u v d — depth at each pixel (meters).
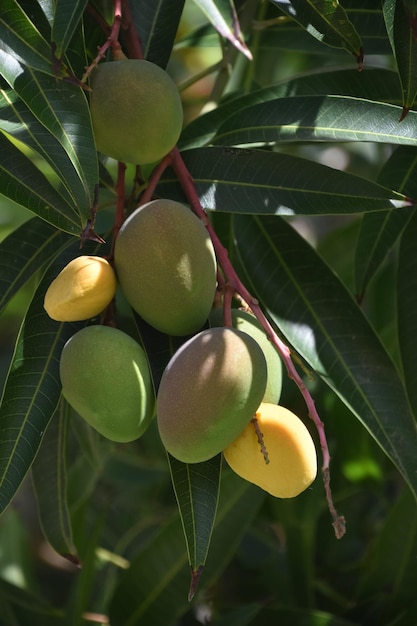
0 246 1.42
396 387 1.38
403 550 1.62
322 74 1.48
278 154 1.35
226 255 1.29
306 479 1.23
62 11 1.22
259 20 1.61
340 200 1.32
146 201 1.31
